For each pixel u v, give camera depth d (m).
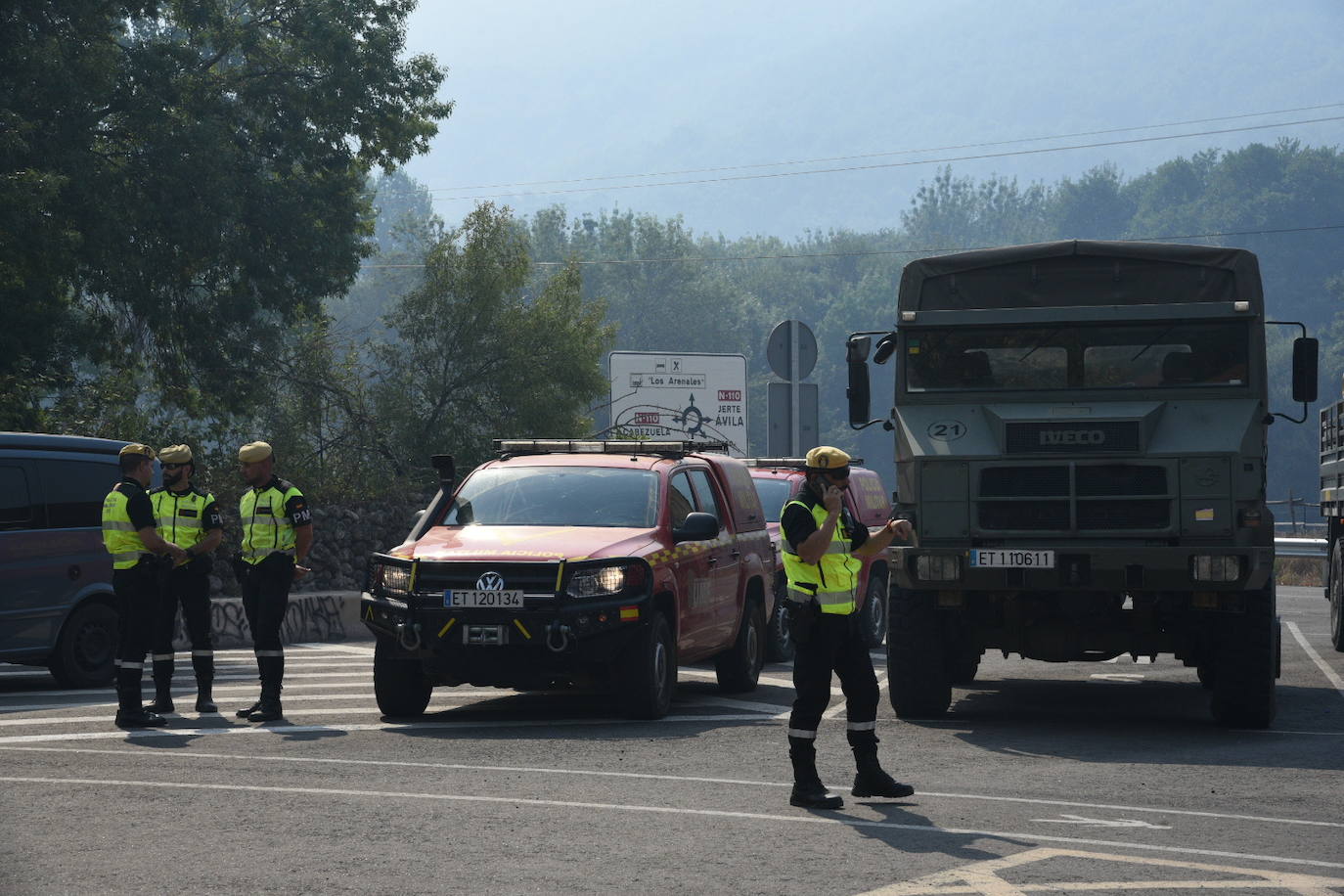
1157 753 11.82
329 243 36.12
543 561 12.95
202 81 34.31
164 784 9.80
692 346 129.38
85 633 16.61
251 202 35.09
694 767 10.77
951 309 13.86
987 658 20.28
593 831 8.42
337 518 28.45
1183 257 13.52
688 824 8.67
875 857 7.88
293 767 10.55
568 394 37.72
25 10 30.30
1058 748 12.04
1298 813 9.39
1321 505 22.89
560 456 15.30
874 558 21.47
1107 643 13.68
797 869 7.59
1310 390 13.45
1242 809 9.49
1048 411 13.28
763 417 139.88
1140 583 12.74
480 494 14.70
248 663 19.47
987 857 7.91
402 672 13.41
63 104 30.02
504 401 37.22
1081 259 13.70
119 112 32.81
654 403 34.19
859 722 9.59
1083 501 13.00
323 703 14.66
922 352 13.84
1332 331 152.75
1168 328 13.47
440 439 36.69
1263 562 12.80
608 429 33.97
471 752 11.38
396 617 13.09
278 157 36.31
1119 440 12.96
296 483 28.41
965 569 13.05
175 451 13.49
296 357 37.97
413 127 37.16
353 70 35.53
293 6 36.53
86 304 35.28
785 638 19.34
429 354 37.38
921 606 13.80
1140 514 12.95
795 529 9.33
